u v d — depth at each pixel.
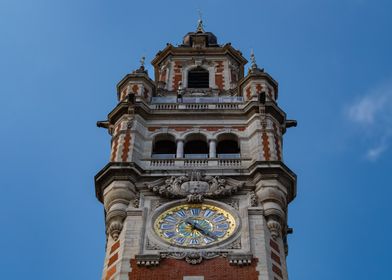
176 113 56.78
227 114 56.75
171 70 70.50
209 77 69.56
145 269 42.81
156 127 55.78
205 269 42.75
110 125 57.31
